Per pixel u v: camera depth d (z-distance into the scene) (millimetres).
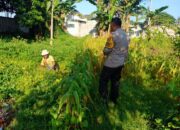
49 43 9484
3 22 11812
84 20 14430
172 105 2432
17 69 3219
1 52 4203
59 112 1869
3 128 1982
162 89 2832
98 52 2896
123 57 2328
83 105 1970
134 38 3598
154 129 2092
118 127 2072
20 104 2279
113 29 2305
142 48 3494
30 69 3389
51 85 2572
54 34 11812
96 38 3342
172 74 3033
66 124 1846
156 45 3752
